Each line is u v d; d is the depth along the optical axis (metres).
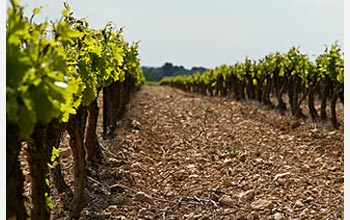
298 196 9.02
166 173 10.57
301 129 15.76
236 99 27.67
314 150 12.71
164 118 18.95
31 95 3.88
